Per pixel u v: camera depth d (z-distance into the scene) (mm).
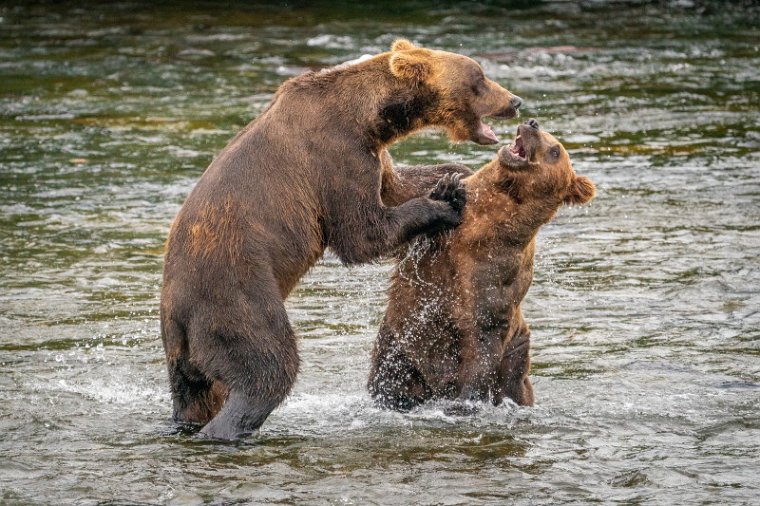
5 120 25719
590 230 18969
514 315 12375
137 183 21453
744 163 22719
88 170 22188
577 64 31156
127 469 10383
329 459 10719
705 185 21328
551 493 9984
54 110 26562
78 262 17297
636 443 11266
